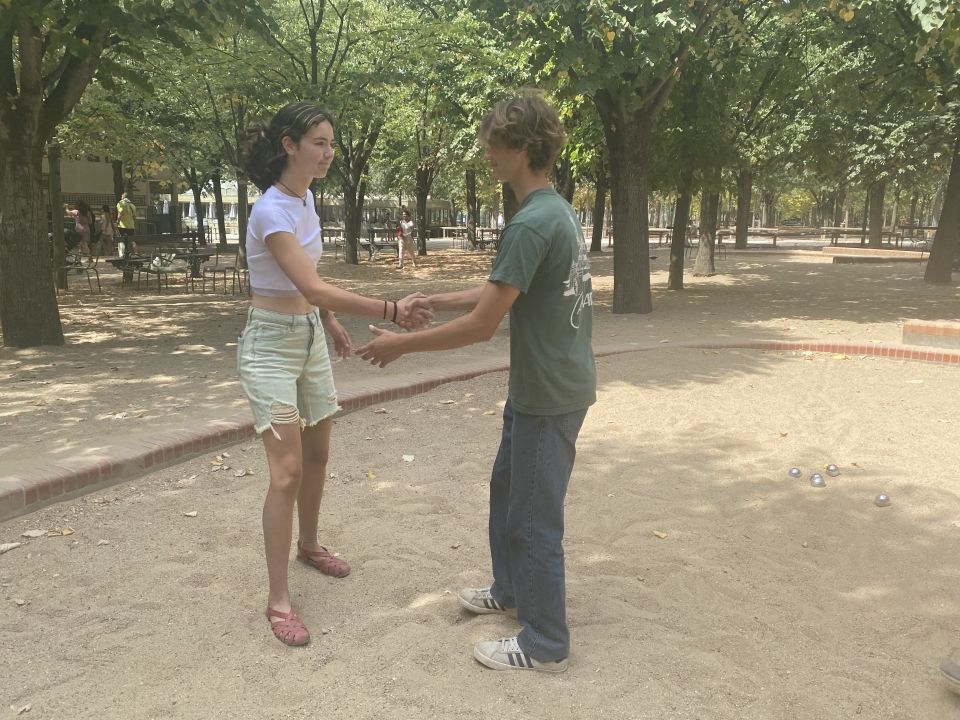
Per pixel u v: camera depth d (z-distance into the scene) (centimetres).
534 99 260
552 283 257
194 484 474
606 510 442
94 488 458
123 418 618
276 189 299
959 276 1988
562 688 273
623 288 1280
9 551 380
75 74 952
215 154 2597
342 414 626
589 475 500
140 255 1841
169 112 2109
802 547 397
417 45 1680
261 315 306
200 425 550
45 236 971
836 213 5097
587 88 1014
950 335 857
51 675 281
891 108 1655
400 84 1764
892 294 1570
